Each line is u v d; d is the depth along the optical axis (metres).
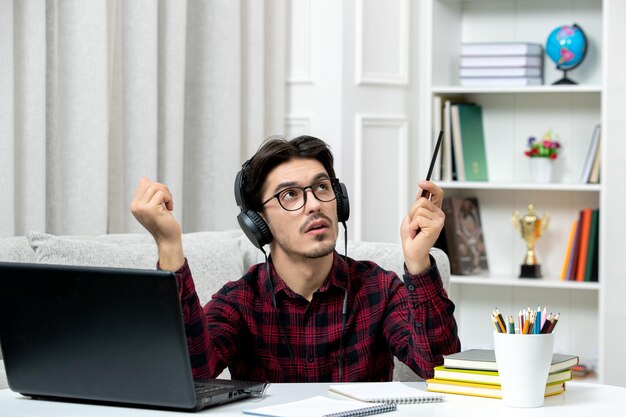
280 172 1.84
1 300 1.50
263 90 3.89
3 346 1.52
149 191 1.63
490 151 4.26
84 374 1.47
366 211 4.07
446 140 4.07
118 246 2.33
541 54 4.06
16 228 2.91
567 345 4.17
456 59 4.24
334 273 1.95
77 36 3.02
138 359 1.42
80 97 3.03
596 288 3.80
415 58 4.27
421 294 1.76
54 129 3.02
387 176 4.15
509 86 3.96
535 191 4.20
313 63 4.02
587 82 4.07
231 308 1.95
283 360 1.96
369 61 4.07
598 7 4.06
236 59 3.69
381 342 2.00
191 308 1.66
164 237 1.64
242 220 1.89
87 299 1.44
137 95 3.26
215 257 2.51
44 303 1.47
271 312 1.96
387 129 4.15
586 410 1.44
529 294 4.23
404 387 1.61
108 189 3.24
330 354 1.96
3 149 2.80
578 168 4.10
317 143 1.88
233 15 3.67
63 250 2.21
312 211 1.82
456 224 4.07
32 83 2.88
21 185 2.90
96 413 1.43
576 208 4.13
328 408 1.43
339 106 3.97
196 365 1.68
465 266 4.08
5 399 1.54
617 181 3.73
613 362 3.75
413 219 1.75
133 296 1.40
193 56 3.65
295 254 1.85
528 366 1.45
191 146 3.67
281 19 4.00
